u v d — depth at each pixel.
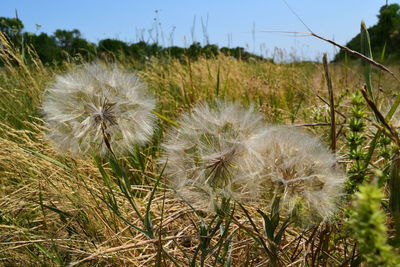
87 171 0.53
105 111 0.36
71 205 0.47
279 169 0.29
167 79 1.11
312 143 0.31
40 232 0.45
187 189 0.33
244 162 0.30
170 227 0.48
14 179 0.56
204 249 0.33
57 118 0.36
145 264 0.40
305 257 0.37
